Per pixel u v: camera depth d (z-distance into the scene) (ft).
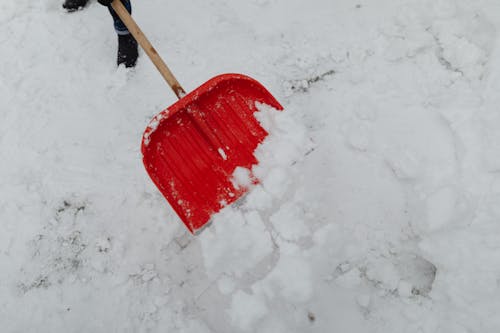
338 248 7.00
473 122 7.14
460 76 7.79
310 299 6.72
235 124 7.24
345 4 9.36
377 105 7.98
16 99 9.45
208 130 6.95
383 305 6.53
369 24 8.89
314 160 7.73
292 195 7.45
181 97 6.97
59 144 8.85
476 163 6.84
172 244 7.59
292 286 6.79
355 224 7.14
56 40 10.16
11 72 9.82
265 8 9.71
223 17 9.78
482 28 7.93
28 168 8.66
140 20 10.05
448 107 7.45
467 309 6.05
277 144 7.47
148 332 6.96
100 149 8.70
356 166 7.59
